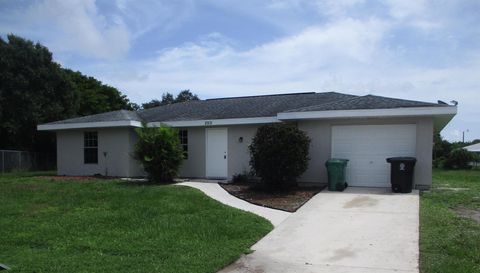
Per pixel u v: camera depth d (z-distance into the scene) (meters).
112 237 7.61
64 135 20.56
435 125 16.98
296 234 7.87
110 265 5.97
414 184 13.27
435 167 37.25
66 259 6.27
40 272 5.68
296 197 11.77
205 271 5.75
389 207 10.20
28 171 26.94
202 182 15.76
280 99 19.62
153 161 15.40
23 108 29.11
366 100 14.58
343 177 13.09
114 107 42.59
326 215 9.45
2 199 11.95
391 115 12.98
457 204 11.20
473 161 36.78
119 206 10.45
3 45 28.80
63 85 32.09
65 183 15.80
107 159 19.31
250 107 18.62
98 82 41.25
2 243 7.26
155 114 21.27
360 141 13.96
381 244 7.11
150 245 7.01
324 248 6.96
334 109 13.70
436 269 5.75
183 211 9.73
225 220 8.77
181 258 6.29
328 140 14.27
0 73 28.36
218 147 17.20
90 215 9.47
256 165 13.22
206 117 17.53
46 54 30.92
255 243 7.29
